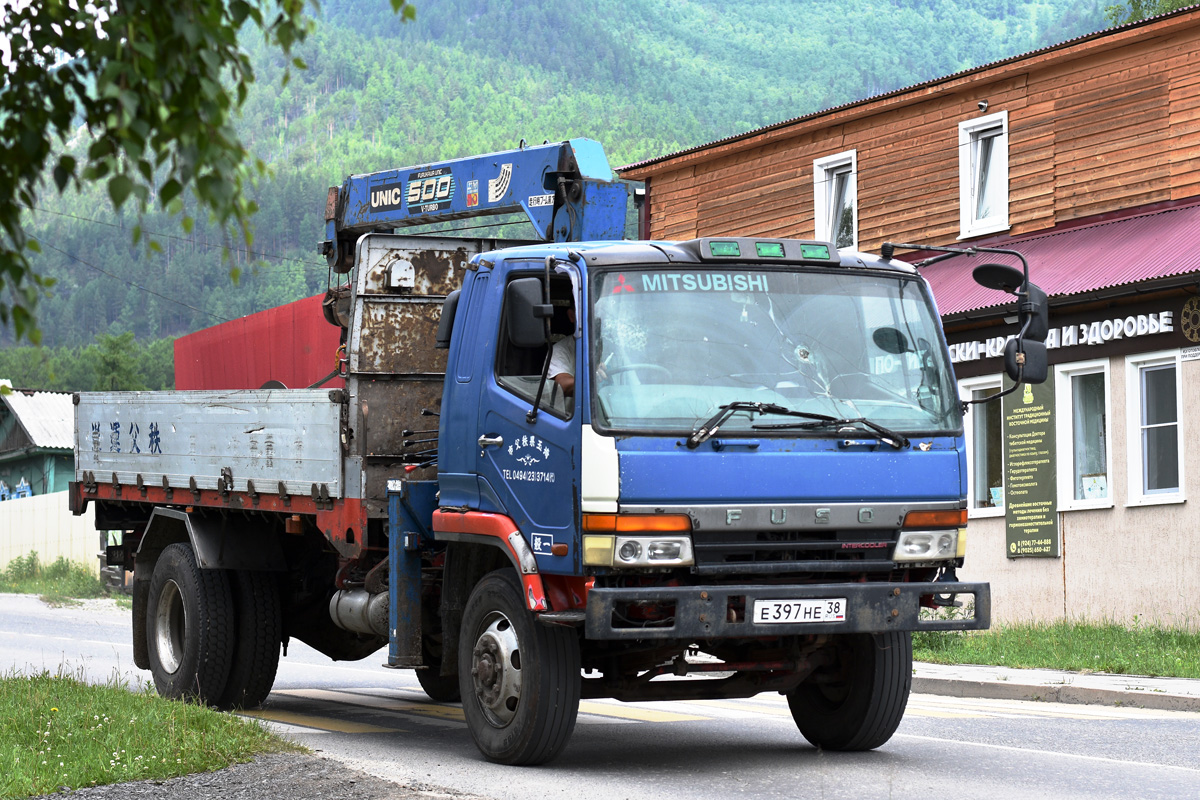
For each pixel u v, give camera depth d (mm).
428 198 12336
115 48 3895
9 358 133750
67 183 3938
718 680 9117
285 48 4066
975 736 10383
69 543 38781
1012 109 22734
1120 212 20984
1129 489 18797
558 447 8094
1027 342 8422
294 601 11922
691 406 8008
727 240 8484
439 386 10531
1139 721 11484
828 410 8234
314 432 10508
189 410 11953
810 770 8555
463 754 9273
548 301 7934
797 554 8125
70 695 10242
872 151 25234
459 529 8961
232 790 7309
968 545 21234
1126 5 37312
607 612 7660
